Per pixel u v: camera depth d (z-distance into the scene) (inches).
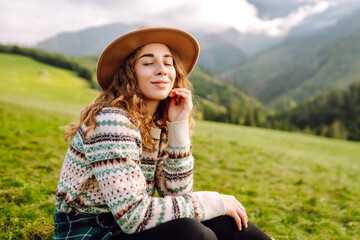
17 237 107.0
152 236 63.4
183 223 63.1
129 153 65.8
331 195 265.0
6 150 246.7
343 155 834.2
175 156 78.2
